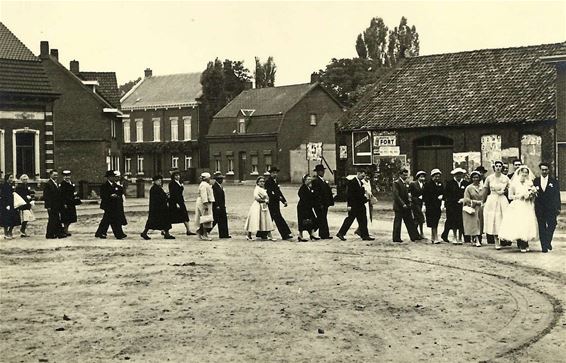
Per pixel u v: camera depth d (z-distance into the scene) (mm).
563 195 37219
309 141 73438
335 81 87875
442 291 13141
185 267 16422
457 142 40781
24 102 42094
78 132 53812
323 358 8781
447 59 45156
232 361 8672
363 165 43469
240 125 76000
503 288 13414
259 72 97125
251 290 13359
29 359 8883
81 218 32844
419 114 42250
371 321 10742
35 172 42438
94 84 55062
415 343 9477
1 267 16703
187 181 78438
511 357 8789
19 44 43719
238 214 33781
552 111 38125
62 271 16000
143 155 87562
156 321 10844
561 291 13062
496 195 19219
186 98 84438
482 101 41031
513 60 42812
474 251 18859
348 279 14547
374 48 89750
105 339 9797
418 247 19984
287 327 10398
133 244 21562
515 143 39188
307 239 22500
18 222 23906
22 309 11867
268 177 22922
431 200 20766
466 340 9617
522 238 18188
